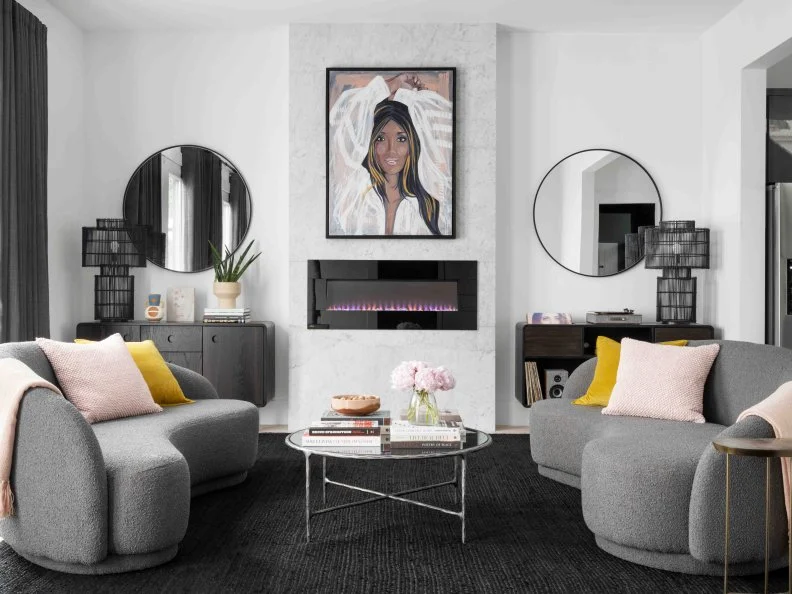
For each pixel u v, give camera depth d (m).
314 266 5.46
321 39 5.45
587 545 3.02
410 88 5.43
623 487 2.81
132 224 5.64
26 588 2.55
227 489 3.85
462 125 5.45
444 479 4.07
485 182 5.45
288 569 2.74
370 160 5.44
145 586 2.57
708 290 5.57
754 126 5.04
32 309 4.55
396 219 5.44
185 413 3.70
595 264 5.67
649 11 5.20
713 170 5.46
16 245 4.31
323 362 5.45
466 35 5.44
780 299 5.09
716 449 2.43
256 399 5.25
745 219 5.05
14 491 2.74
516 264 5.69
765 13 4.66
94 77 5.64
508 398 5.69
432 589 2.56
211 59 5.66
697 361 3.65
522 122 5.67
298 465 4.38
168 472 2.76
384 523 3.29
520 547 2.99
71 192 5.44
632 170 5.68
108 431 3.20
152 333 5.25
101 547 2.65
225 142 5.67
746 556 2.65
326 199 5.45
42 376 3.33
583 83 5.68
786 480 2.59
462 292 5.45
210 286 5.66
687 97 5.68
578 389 4.18
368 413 3.32
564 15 5.30
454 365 5.45
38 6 4.93
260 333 5.25
